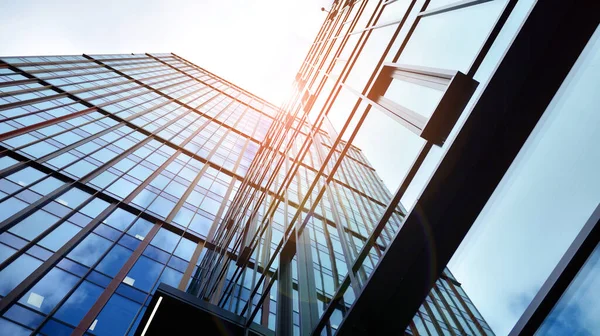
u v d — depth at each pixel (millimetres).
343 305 6270
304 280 8547
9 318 13383
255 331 9406
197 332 9156
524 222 3852
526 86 4016
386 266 4824
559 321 2836
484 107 4137
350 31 19469
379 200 21406
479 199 4477
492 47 4840
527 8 4422
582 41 3840
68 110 29438
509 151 4250
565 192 3395
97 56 47062
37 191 19891
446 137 4949
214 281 17703
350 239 8781
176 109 43250
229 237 21109
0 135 22016
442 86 5539
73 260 17188
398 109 7020
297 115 27531
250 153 41188
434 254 4719
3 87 27016
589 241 2871
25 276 15109
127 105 36719
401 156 7230
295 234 10828
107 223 20688
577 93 3617
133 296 16984
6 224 16781
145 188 25641
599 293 2639
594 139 3182
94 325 14781
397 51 8477
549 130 3877
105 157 26344
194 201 27391
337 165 9117
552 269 3189
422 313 7453
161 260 20219
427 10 7766
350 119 9992
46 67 35250
